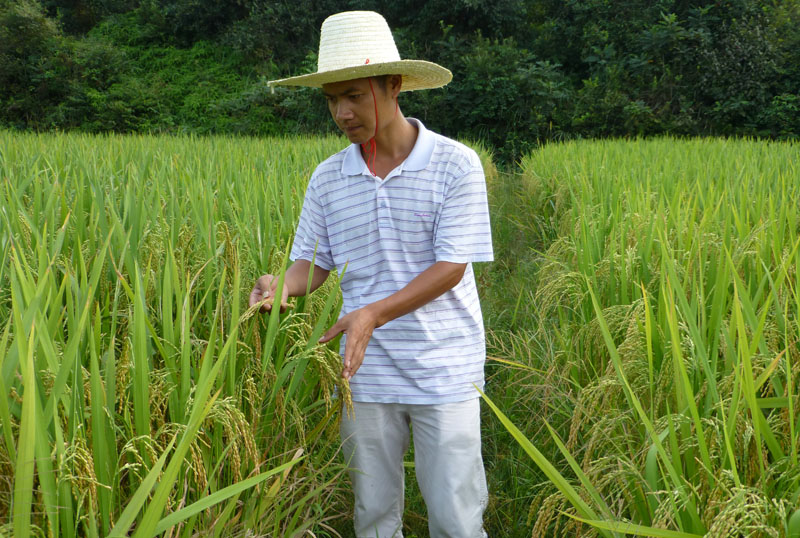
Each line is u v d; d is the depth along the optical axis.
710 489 1.77
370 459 2.44
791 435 1.77
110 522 1.65
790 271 2.92
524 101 24.08
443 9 26.14
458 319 2.36
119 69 27.97
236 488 1.59
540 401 3.61
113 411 1.78
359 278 2.42
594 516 1.78
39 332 1.66
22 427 1.33
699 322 2.62
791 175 6.50
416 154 2.27
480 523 2.46
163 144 11.46
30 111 26.84
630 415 2.32
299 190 5.05
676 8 25.27
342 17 2.21
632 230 4.03
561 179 8.22
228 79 27.95
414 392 2.33
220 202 4.25
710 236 3.40
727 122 23.53
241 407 2.37
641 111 23.20
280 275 2.25
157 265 2.85
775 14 24.33
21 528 1.34
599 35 25.80
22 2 27.52
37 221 3.30
